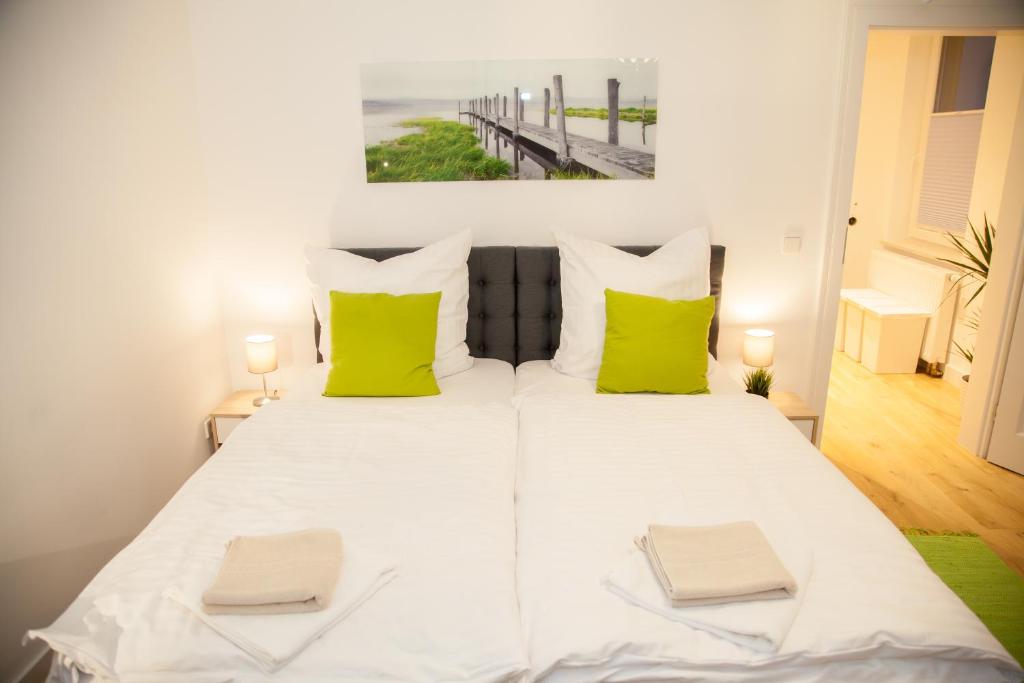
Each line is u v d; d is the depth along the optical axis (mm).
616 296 2529
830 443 3406
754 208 2939
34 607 1949
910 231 4824
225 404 2986
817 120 2834
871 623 1294
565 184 2926
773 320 3074
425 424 2146
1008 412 3080
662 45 2766
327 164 2922
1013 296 2973
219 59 2807
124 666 1234
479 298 2955
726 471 1848
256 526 1609
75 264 2090
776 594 1343
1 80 1785
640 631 1283
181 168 2730
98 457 2219
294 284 3066
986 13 2678
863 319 4543
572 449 1970
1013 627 2131
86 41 2129
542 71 2797
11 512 1851
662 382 2465
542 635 1285
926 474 3092
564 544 1527
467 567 1451
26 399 1895
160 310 2582
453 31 2770
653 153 2879
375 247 3014
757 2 2711
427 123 2863
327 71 2816
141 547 1537
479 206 2963
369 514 1643
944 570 2402
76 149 2086
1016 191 2889
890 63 4758
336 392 2508
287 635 1259
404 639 1272
